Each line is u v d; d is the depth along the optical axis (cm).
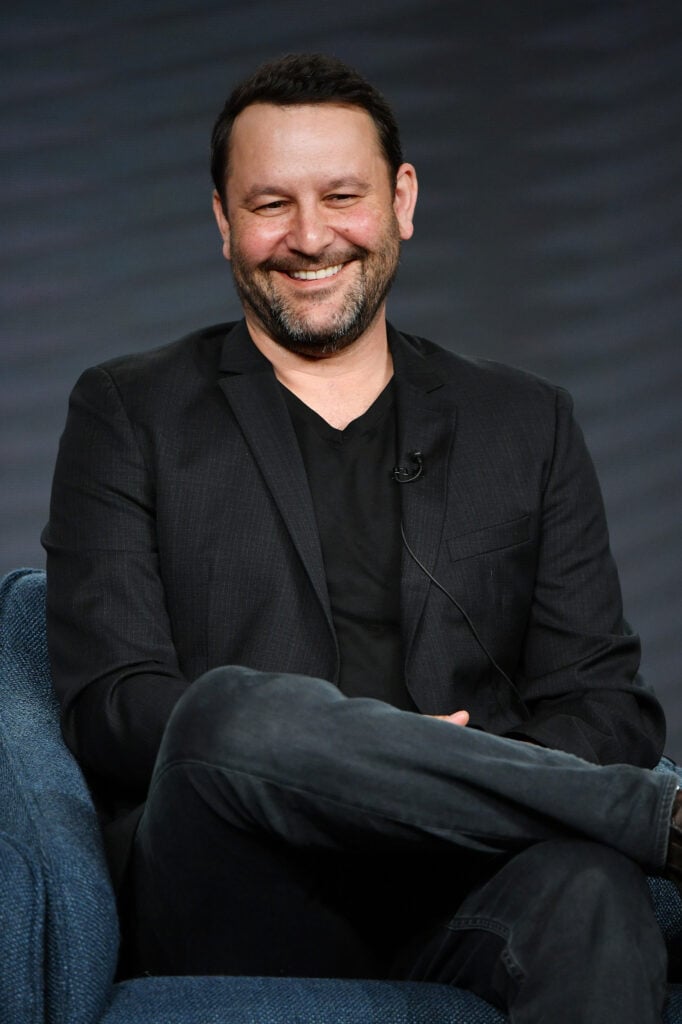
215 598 729
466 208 1546
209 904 604
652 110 1558
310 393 787
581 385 1561
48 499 1514
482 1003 575
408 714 584
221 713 584
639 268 1561
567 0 1550
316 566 727
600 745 721
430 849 584
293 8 1527
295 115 758
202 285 1533
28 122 1512
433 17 1537
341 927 616
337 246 762
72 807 633
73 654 717
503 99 1545
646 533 1558
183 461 748
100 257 1523
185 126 1526
